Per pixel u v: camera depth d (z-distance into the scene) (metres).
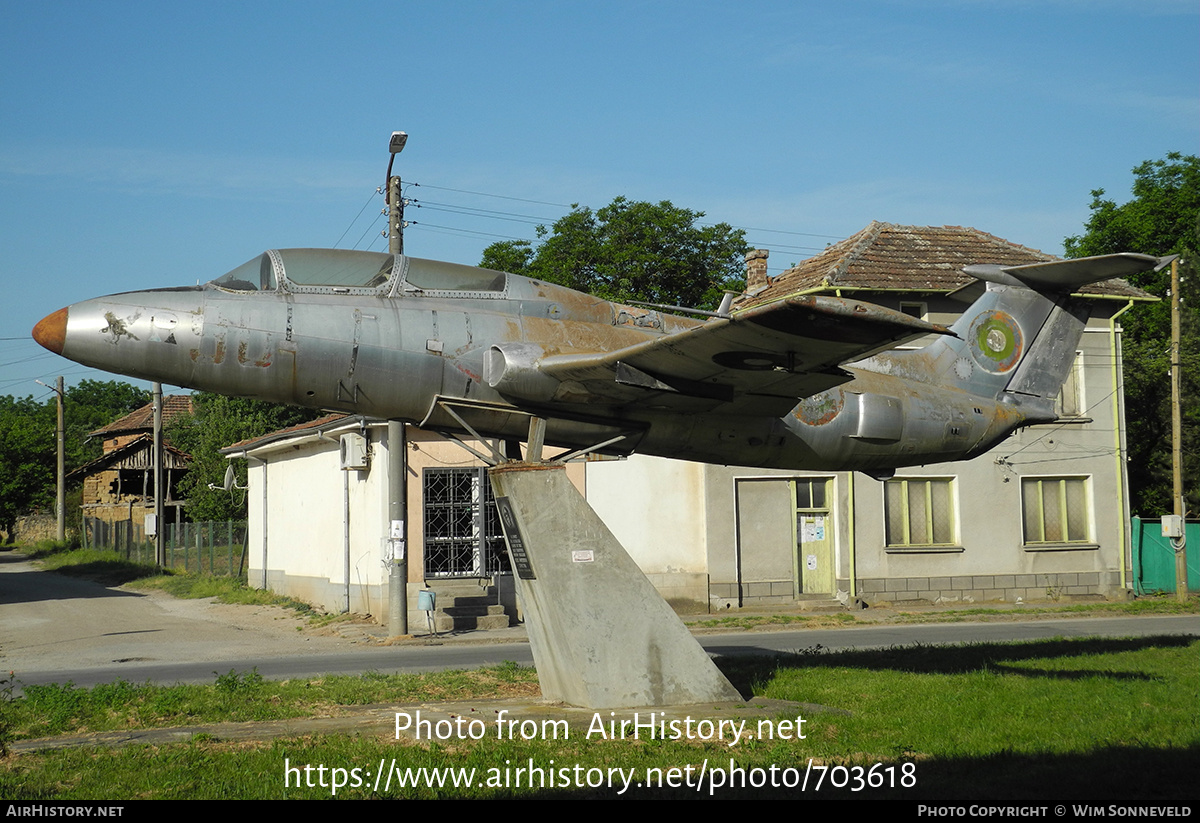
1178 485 25.02
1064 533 25.47
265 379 9.63
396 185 18.50
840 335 8.44
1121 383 26.05
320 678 12.23
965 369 13.28
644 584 9.77
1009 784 6.78
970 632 18.58
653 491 22.66
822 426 11.74
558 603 9.55
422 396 10.01
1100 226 40.69
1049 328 13.80
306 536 25.16
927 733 8.41
